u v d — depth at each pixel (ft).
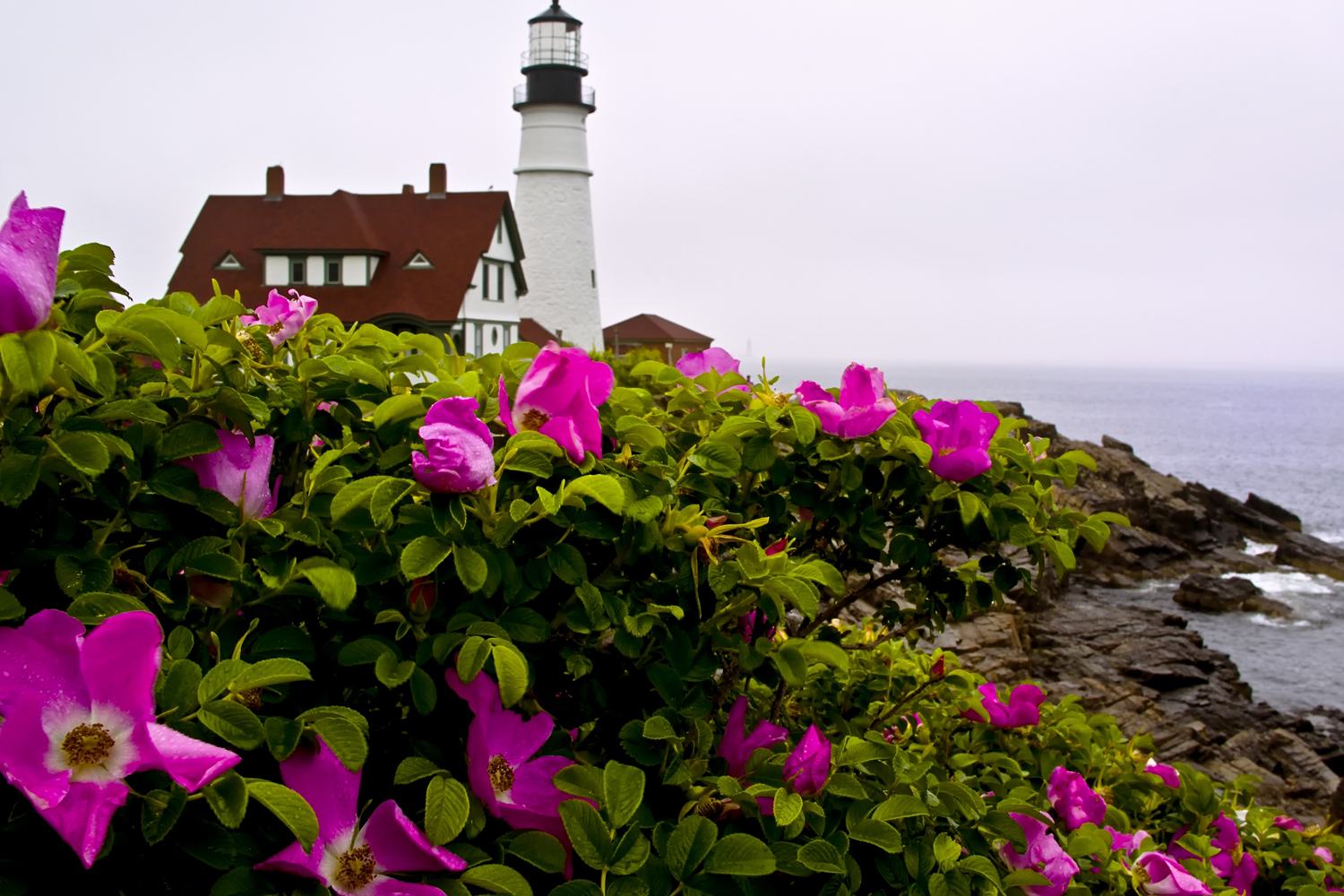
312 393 7.16
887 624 10.46
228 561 5.25
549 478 6.49
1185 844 12.40
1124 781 13.08
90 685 3.89
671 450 9.00
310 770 4.88
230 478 5.78
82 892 4.13
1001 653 40.70
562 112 137.80
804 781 6.72
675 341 164.55
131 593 5.45
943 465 8.40
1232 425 498.28
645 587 6.78
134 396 6.32
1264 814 13.52
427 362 7.71
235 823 4.04
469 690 5.50
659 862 5.62
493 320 120.06
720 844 5.51
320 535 5.71
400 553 5.75
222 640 5.45
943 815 7.47
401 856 4.94
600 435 6.91
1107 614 65.26
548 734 6.02
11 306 4.52
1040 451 10.06
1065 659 54.85
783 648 6.92
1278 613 88.48
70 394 5.34
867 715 11.40
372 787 5.76
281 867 4.54
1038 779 12.02
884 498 9.23
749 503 9.10
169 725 4.30
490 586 5.72
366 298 110.63
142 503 5.53
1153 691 52.21
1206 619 87.25
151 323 5.66
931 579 9.59
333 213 113.80
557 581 6.61
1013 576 9.34
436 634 5.67
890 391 9.69
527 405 6.37
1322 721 58.03
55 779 3.78
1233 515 122.62
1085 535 9.49
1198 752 36.50
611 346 164.45
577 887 5.30
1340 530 168.96
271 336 7.80
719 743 8.03
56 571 4.94
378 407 6.71
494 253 118.11
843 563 10.03
